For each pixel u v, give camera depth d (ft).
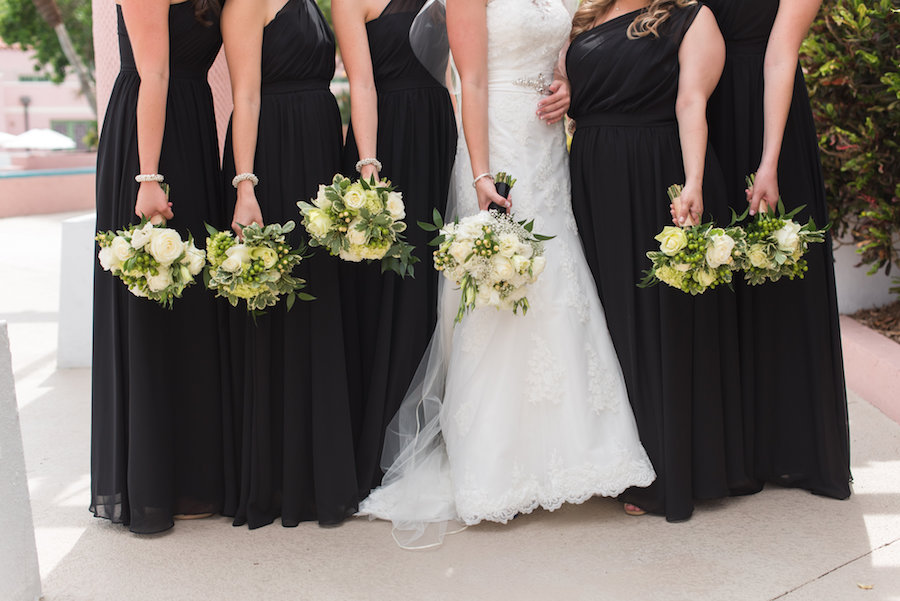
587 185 10.37
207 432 10.21
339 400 10.18
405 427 10.60
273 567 9.19
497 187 9.86
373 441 10.55
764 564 9.05
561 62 11.16
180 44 9.71
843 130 15.46
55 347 19.76
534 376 9.98
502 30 10.13
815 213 10.72
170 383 9.97
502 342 10.04
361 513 10.30
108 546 9.72
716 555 9.27
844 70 15.16
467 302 9.42
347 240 9.19
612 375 10.26
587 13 10.58
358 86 10.14
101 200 10.04
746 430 10.77
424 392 10.58
